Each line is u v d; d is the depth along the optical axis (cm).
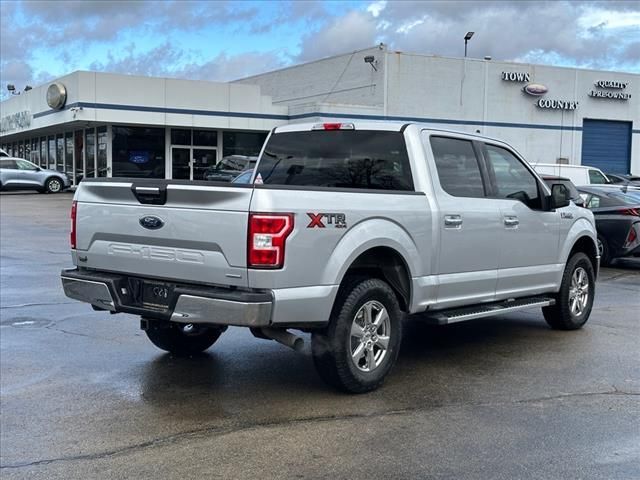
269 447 438
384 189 609
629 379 594
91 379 577
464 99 3581
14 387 554
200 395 538
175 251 505
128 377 584
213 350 675
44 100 3362
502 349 698
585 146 3950
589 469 409
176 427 470
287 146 685
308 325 496
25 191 3369
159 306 520
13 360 629
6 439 449
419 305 581
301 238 480
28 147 4412
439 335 764
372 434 460
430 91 3497
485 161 662
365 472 403
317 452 430
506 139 3719
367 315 540
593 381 587
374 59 3425
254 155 3438
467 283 622
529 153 3788
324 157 655
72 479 392
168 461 416
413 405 520
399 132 607
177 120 3127
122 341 703
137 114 3048
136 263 530
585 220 800
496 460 421
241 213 471
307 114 3262
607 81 3944
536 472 404
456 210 605
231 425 475
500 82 3666
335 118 3259
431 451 433
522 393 552
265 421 482
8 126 4122
